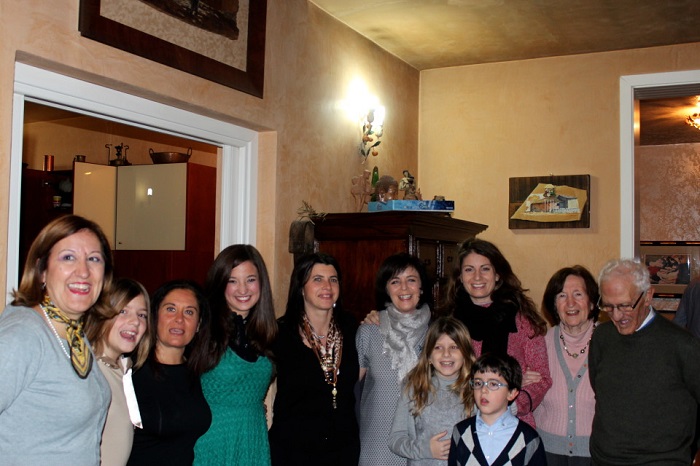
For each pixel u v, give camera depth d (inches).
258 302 100.8
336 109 161.9
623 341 89.6
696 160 299.4
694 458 110.4
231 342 96.7
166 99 114.4
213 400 94.3
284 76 142.6
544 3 150.3
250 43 131.0
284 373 104.5
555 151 188.1
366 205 172.6
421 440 96.2
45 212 189.3
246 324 100.3
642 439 86.0
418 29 168.6
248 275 98.8
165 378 87.4
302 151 148.7
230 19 125.7
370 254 140.7
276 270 140.0
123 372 82.4
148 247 166.2
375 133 173.9
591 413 99.0
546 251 188.2
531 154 190.9
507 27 165.9
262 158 141.3
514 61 194.1
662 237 303.1
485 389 89.3
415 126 203.2
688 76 174.1
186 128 122.5
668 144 304.0
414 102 202.5
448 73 202.1
